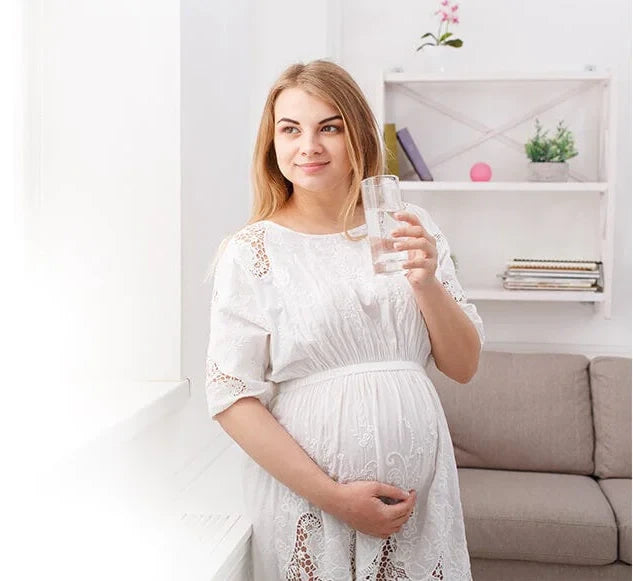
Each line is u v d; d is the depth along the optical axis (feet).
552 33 11.79
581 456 10.34
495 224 12.07
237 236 5.40
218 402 5.15
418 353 5.44
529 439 10.36
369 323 5.17
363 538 5.08
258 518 5.40
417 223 4.96
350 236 5.38
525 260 11.39
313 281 5.20
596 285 11.48
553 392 10.55
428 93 12.01
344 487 4.97
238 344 5.16
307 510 5.16
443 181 11.87
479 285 12.07
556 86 11.85
